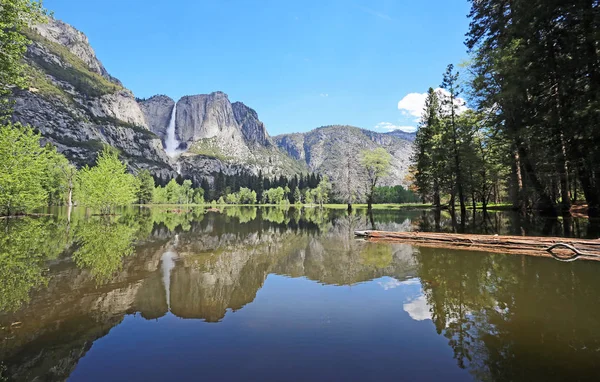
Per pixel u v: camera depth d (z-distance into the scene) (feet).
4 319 20.30
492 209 142.92
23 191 101.40
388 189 367.45
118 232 69.31
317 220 118.21
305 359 15.01
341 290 27.07
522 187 94.22
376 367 14.17
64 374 13.71
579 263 35.35
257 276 32.37
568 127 53.83
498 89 77.92
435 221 97.25
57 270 33.71
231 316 21.06
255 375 13.53
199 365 14.48
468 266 34.88
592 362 14.26
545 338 16.78
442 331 18.08
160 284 28.94
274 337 17.63
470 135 104.68
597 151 52.70
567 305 21.63
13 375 13.66
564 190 82.74
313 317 20.75
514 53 65.36
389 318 20.35
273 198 459.32
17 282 29.09
